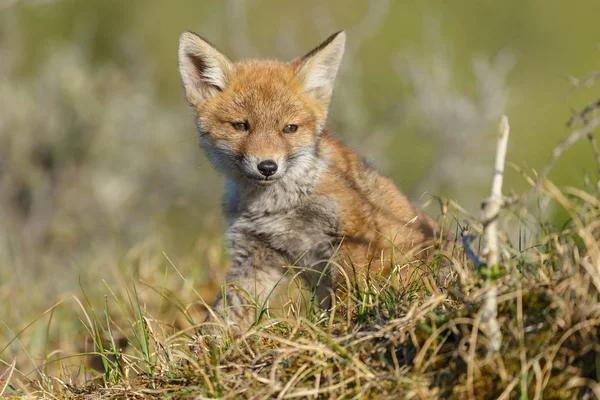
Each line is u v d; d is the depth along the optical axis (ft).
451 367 18.92
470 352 18.24
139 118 69.56
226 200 34.83
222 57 34.32
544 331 18.74
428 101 67.87
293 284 33.42
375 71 94.53
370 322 21.48
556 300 18.71
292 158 32.40
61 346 34.47
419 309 20.21
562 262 20.18
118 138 67.10
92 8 103.04
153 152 69.46
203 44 34.35
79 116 65.72
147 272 38.68
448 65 76.13
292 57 72.13
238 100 33.81
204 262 42.22
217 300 32.45
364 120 65.62
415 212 32.78
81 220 63.00
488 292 18.75
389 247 30.32
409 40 99.96
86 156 65.51
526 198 19.88
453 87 73.56
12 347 34.86
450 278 23.16
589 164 68.95
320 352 19.97
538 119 82.69
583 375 18.19
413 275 25.49
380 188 32.48
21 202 64.49
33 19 96.73
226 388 20.11
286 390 19.39
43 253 58.44
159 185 69.00
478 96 67.97
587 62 95.76
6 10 73.31
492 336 18.53
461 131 65.72
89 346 34.55
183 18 106.22
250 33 95.91
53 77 67.15
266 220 32.50
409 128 72.18
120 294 36.73
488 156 67.31
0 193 63.57
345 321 22.65
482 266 19.71
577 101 85.10
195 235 55.26
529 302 19.34
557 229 22.93
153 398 21.15
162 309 36.42
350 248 30.66
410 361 19.63
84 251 57.06
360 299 23.52
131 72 76.43
